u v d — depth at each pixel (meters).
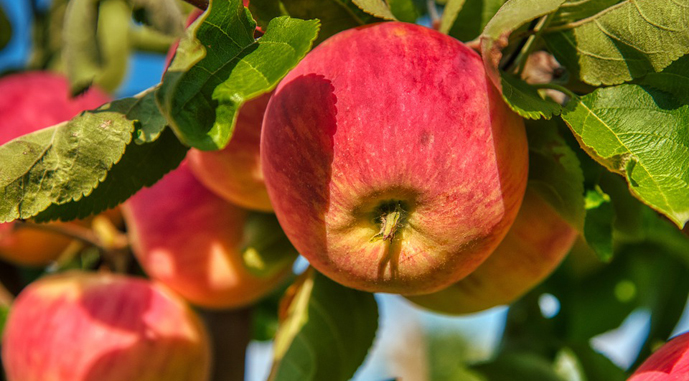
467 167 0.37
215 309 0.57
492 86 0.38
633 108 0.38
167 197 0.52
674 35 0.37
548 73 0.41
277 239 0.46
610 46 0.38
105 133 0.37
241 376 0.57
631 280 0.61
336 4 0.39
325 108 0.37
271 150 0.38
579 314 0.62
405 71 0.37
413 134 0.37
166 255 0.52
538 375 0.54
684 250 0.58
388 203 0.38
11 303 0.63
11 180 0.37
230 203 0.51
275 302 0.63
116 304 0.53
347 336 0.45
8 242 0.59
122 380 0.52
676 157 0.37
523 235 0.42
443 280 0.39
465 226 0.37
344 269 0.39
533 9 0.36
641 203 0.43
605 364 0.57
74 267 0.63
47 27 0.73
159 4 0.37
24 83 0.63
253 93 0.35
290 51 0.35
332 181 0.37
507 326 0.61
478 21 0.40
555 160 0.39
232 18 0.36
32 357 0.53
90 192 0.38
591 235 0.40
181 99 0.35
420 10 0.60
